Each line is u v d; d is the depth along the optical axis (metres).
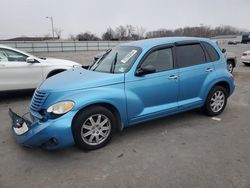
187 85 5.28
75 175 3.65
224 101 6.04
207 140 4.69
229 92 6.07
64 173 3.71
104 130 4.45
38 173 3.72
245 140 4.67
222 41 72.44
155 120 5.72
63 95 4.18
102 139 4.45
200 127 5.31
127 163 3.93
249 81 10.60
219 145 4.48
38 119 4.21
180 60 5.24
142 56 4.80
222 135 4.91
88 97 4.19
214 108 5.89
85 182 3.48
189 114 6.09
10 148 4.52
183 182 3.41
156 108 4.96
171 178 3.51
